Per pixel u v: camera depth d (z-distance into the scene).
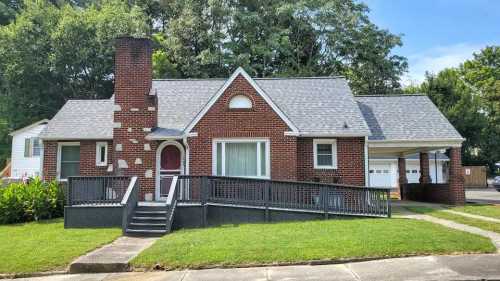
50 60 45.31
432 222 15.06
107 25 46.06
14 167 37.31
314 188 17.16
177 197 16.19
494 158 55.84
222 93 19.94
